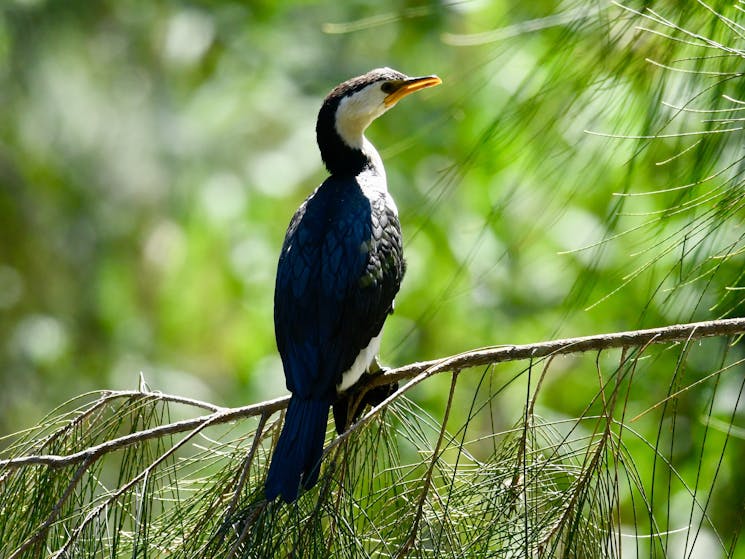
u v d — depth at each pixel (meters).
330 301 6.38
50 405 15.68
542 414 12.31
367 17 14.52
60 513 5.48
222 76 15.27
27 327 15.58
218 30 14.96
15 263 15.77
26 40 14.88
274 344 14.54
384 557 5.39
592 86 5.82
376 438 5.67
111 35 15.43
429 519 5.02
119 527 5.25
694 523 9.79
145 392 5.85
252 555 4.93
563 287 12.20
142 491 5.18
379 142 13.74
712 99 5.12
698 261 5.71
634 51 5.49
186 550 5.17
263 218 14.92
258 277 14.73
